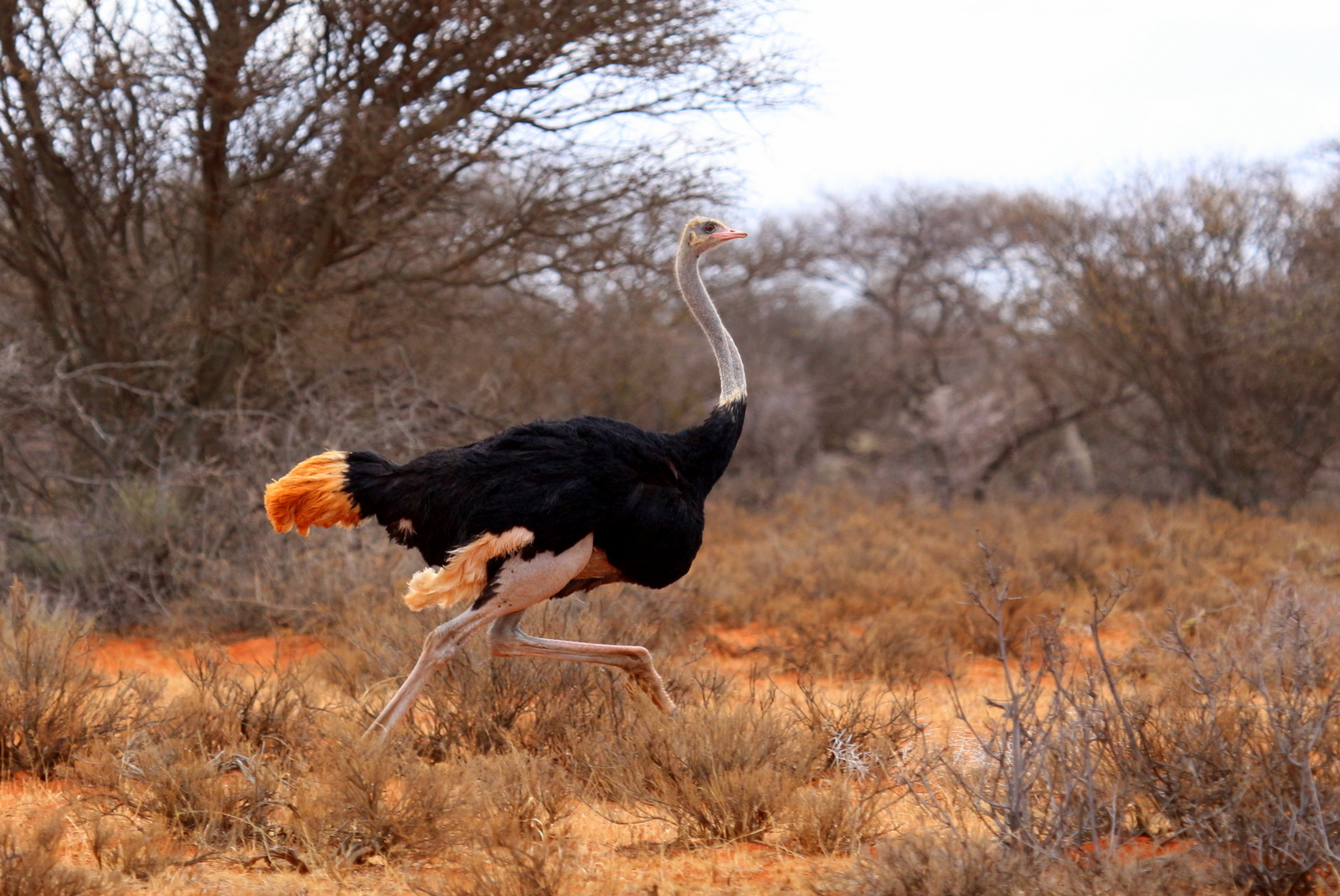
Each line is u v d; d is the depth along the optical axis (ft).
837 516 239.91
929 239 350.43
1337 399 246.88
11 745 73.10
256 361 158.92
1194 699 66.28
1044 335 297.33
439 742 74.64
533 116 156.46
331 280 168.76
